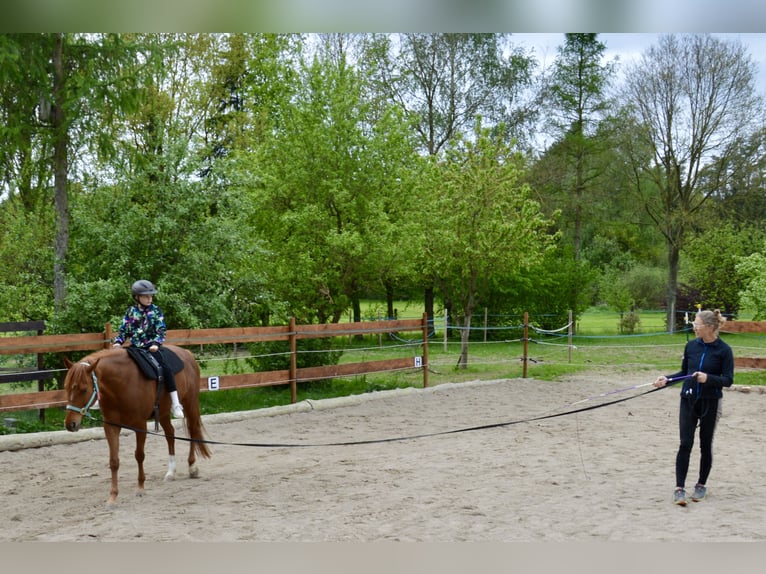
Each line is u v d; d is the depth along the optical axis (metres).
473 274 19.17
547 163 32.38
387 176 18.42
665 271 39.91
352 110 18.62
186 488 7.71
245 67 26.59
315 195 17.84
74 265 13.94
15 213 18.38
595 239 42.66
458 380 17.02
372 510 6.72
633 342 27.30
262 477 8.16
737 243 30.86
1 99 12.84
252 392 14.55
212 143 24.64
